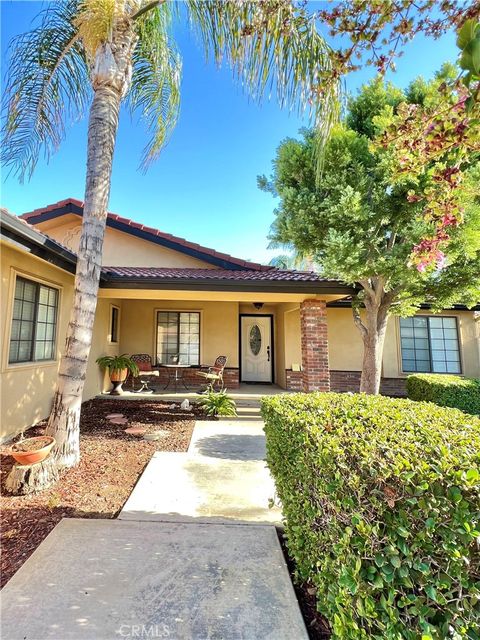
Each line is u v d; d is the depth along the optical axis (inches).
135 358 443.8
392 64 87.7
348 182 246.4
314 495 79.9
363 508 60.1
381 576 55.4
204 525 123.0
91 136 188.5
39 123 233.5
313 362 327.6
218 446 217.0
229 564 100.2
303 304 343.6
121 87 198.7
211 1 169.0
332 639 66.0
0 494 140.7
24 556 102.1
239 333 514.9
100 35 188.4
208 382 459.8
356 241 250.4
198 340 475.8
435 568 52.4
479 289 275.3
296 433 94.6
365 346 316.8
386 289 292.0
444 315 461.1
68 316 294.5
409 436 77.0
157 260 441.1
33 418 243.9
